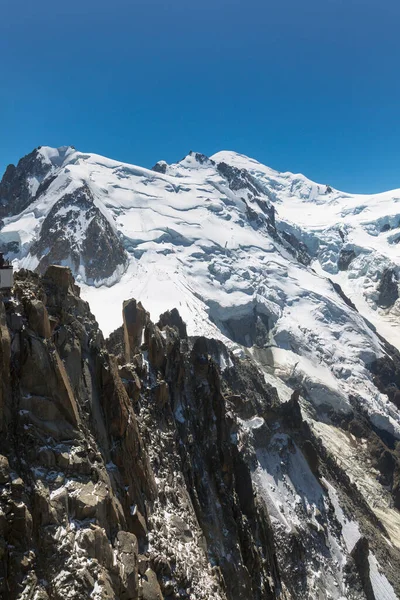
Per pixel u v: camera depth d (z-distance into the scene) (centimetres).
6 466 2112
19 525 2042
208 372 4875
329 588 5606
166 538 2983
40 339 2452
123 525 2555
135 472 2961
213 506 3991
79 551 2152
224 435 4691
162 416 3816
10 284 2462
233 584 3700
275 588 4500
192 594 2869
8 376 2284
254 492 5131
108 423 2870
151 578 2538
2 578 1958
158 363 4119
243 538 4191
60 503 2198
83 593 2067
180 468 3678
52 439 2358
